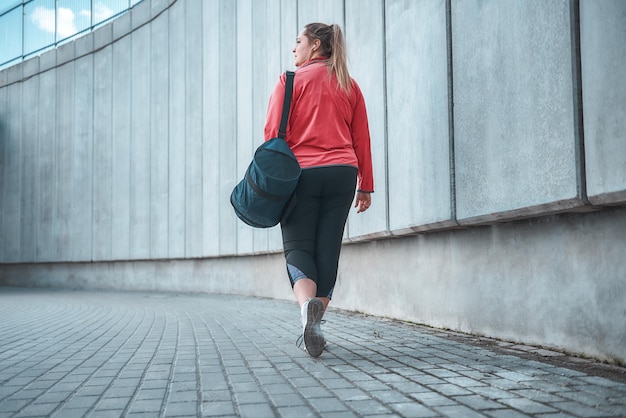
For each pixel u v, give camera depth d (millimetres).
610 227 3059
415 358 3338
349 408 2268
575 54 3129
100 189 14969
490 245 4137
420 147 4809
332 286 3529
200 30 12094
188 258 12539
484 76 3969
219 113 11242
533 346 3662
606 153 2883
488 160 3906
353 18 6328
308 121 3539
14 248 17094
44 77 16672
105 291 13789
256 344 4172
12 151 17344
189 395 2561
